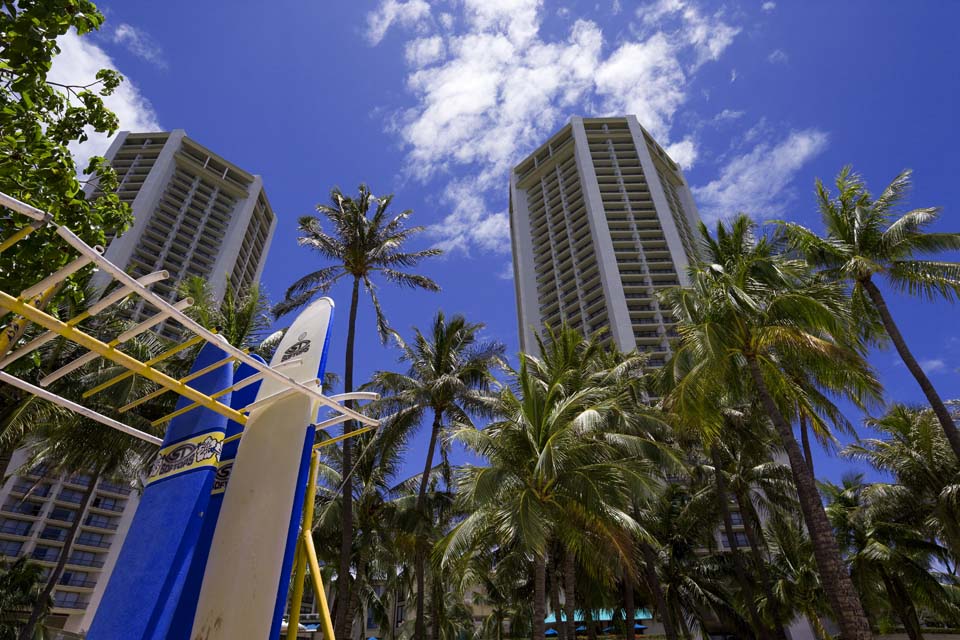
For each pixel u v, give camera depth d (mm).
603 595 25844
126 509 65125
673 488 32031
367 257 24078
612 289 80312
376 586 47750
